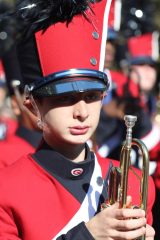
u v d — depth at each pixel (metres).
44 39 7.47
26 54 7.67
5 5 15.71
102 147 13.70
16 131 11.41
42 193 7.50
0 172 7.67
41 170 7.62
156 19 20.62
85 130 7.30
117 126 13.85
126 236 6.79
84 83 7.28
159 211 12.43
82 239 6.96
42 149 7.68
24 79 7.78
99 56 7.52
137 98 14.20
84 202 7.52
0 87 16.03
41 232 7.34
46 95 7.30
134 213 6.81
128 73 15.46
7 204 7.43
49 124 7.38
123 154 7.04
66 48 7.38
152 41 18.25
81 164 7.59
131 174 7.96
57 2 7.46
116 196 7.14
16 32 9.92
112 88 14.16
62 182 7.56
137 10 17.97
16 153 10.97
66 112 7.27
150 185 8.25
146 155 7.11
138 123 13.77
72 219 7.42
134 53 17.86
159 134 13.85
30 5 7.64
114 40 15.42
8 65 11.68
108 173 7.75
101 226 6.89
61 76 7.31
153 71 18.05
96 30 7.56
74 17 7.48
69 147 7.56
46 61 7.43
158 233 12.33
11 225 7.41
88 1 7.53
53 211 7.44
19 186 7.51
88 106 7.31
